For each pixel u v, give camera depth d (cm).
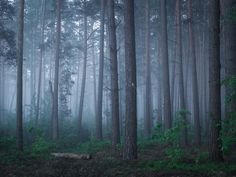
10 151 1487
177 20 2473
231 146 1302
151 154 1441
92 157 1408
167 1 2728
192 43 2173
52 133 2267
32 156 1395
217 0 1151
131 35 1245
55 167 1167
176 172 978
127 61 1244
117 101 1684
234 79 1050
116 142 1662
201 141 1947
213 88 1134
